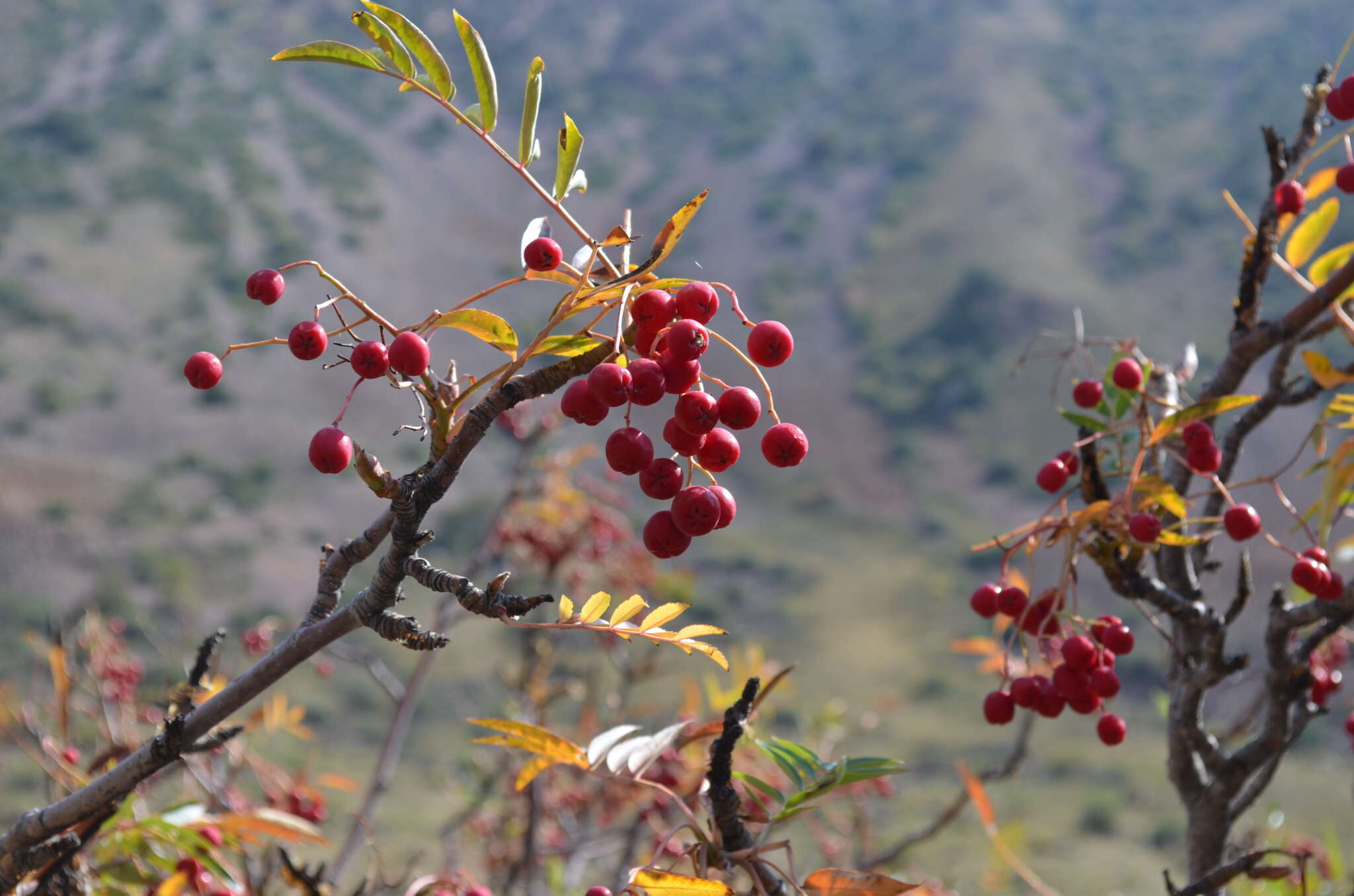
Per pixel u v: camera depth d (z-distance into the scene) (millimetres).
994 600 2723
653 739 2037
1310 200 2906
